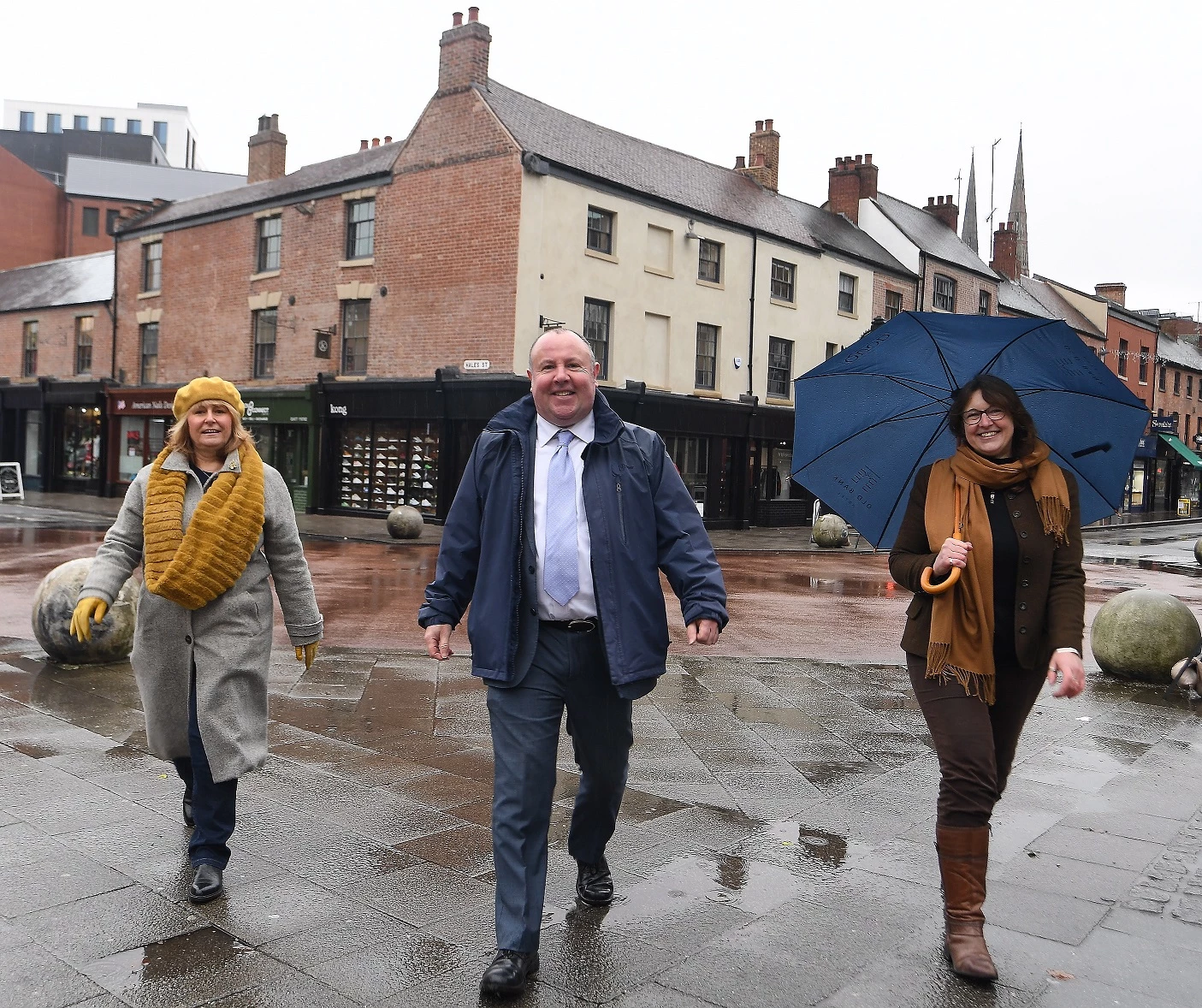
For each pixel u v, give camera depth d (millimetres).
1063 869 3934
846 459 3758
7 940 3100
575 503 3176
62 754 5016
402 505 21984
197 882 3406
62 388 31094
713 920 3406
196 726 3500
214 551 3453
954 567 3156
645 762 5305
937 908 3541
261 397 25562
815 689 7219
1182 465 52094
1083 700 7000
